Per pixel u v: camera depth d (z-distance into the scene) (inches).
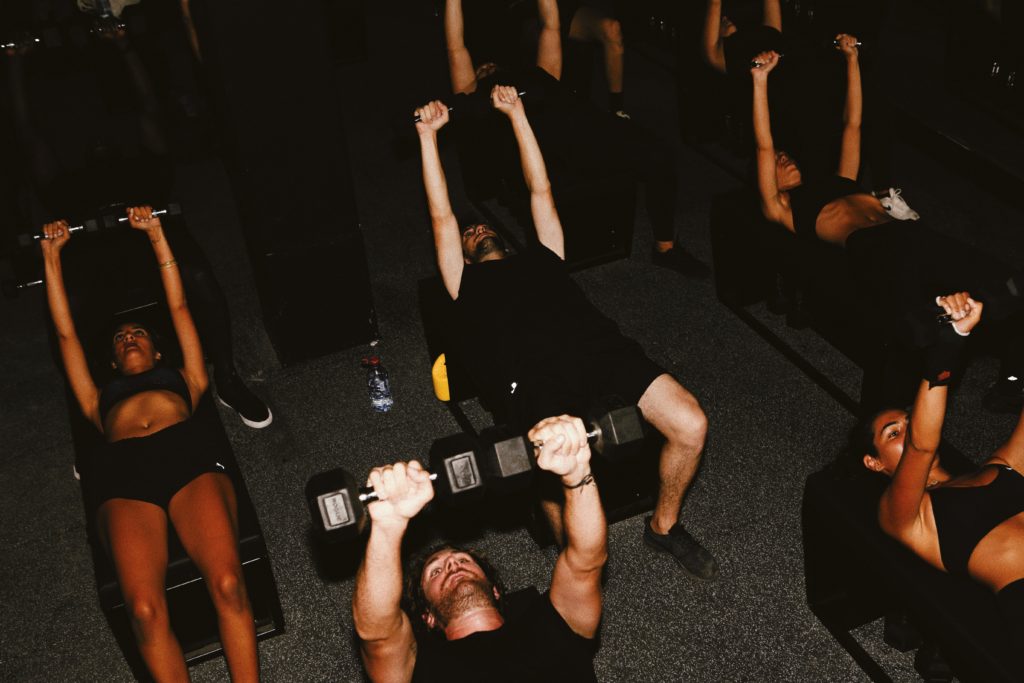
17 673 128.1
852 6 209.3
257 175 154.5
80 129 201.3
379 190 221.9
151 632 110.4
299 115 151.9
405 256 200.1
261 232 159.3
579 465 84.8
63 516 150.7
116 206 154.2
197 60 183.3
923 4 262.1
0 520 150.9
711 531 138.1
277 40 145.6
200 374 138.9
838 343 160.7
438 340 159.6
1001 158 200.8
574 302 136.9
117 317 156.6
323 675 124.4
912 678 118.3
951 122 213.0
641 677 120.8
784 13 224.2
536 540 136.8
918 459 101.0
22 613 135.9
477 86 190.2
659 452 135.6
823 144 183.9
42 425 168.6
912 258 141.9
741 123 207.9
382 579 82.8
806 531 119.3
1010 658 96.7
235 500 123.2
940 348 96.7
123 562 113.4
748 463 148.0
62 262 159.9
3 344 187.9
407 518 80.7
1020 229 191.5
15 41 169.3
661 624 126.7
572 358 129.3
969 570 104.0
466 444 82.8
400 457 154.0
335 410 163.9
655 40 262.1
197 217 218.5
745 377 163.8
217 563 113.3
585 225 185.9
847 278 148.6
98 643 131.1
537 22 204.5
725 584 130.9
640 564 134.6
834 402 157.8
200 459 123.3
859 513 111.9
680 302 181.5
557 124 184.1
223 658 126.5
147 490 119.3
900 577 106.7
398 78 268.4
